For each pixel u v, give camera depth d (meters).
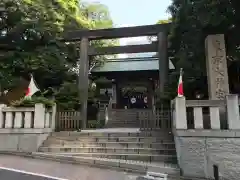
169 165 6.97
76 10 17.78
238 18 8.64
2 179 5.61
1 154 8.51
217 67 8.34
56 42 15.01
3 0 13.66
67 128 10.20
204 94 11.45
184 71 11.08
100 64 23.16
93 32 14.59
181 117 6.88
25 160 7.64
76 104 13.50
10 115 8.88
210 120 6.69
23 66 13.52
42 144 8.76
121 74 23.28
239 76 11.14
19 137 8.66
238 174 6.18
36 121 8.72
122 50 14.33
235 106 6.52
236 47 9.80
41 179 5.64
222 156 6.38
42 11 14.34
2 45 14.65
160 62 13.19
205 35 9.72
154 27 13.70
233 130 6.40
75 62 17.55
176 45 12.60
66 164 7.26
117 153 7.91
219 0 7.88
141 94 28.95
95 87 22.88
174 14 11.66
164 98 11.31
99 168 6.93
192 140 6.66
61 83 15.56
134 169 6.74
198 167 6.48
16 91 13.59
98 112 17.33
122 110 19.62
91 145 8.50
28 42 14.76
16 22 14.12
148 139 8.46
